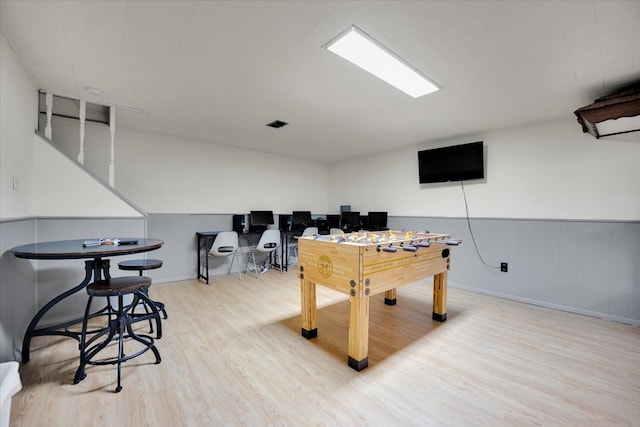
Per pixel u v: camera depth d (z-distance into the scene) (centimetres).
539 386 179
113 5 157
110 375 184
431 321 287
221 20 170
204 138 444
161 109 317
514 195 368
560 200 334
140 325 268
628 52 196
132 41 192
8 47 191
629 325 282
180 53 206
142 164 407
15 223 205
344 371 194
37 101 261
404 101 292
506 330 266
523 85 251
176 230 438
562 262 329
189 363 201
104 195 294
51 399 159
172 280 434
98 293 177
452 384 180
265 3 155
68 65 223
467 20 167
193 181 455
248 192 521
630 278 287
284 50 202
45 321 261
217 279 452
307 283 247
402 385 179
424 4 155
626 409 159
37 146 257
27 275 234
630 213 291
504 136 378
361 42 191
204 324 271
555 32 176
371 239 260
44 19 169
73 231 276
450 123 360
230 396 165
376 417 150
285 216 555
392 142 461
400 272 233
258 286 411
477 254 398
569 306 322
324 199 648
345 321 284
